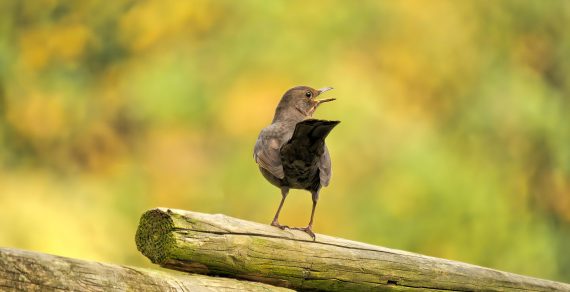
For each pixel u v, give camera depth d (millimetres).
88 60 17922
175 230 5652
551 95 18172
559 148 17516
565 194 17516
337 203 14633
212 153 15531
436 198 15031
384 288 6504
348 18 16375
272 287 5863
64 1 18250
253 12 16281
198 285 5430
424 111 16719
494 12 18109
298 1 16281
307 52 15867
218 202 15125
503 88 17500
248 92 15617
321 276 6223
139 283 5082
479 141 17000
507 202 16531
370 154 15047
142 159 15906
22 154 17328
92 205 16094
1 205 15727
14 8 18109
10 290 4598
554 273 16953
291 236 6152
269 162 7516
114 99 17000
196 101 15758
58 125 17359
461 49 17344
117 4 17797
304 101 8664
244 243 5895
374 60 16500
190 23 16906
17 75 17797
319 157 7445
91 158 17016
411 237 14844
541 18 18750
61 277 4758
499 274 7051
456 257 15180
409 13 16969
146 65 16891
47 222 15500
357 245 6453
